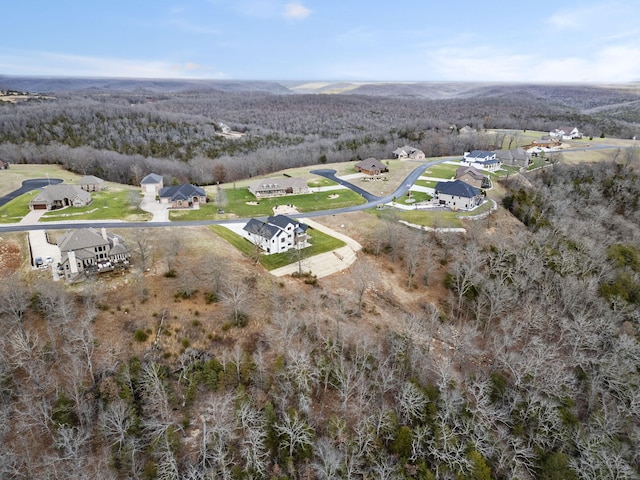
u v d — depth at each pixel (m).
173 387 52.44
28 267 70.06
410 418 48.34
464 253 81.12
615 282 75.06
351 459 41.91
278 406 49.66
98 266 68.50
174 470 41.03
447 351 60.88
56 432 44.12
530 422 48.59
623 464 41.94
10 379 48.34
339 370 52.78
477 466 42.12
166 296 64.56
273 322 62.66
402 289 79.31
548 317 66.50
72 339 51.12
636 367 57.62
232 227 94.88
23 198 107.38
